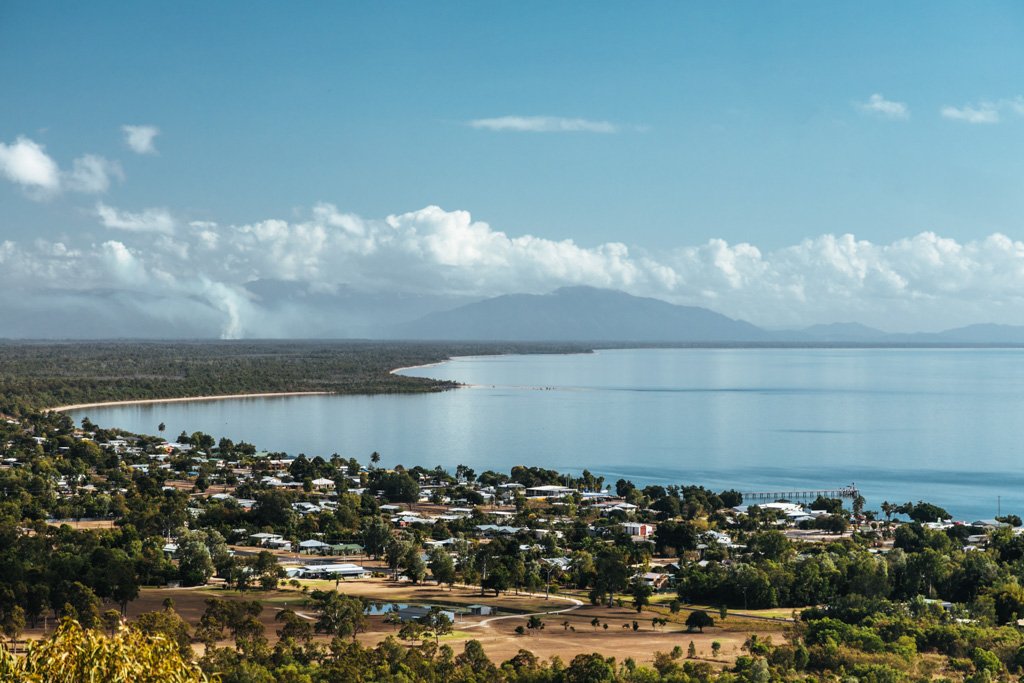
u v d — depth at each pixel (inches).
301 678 7751.0
